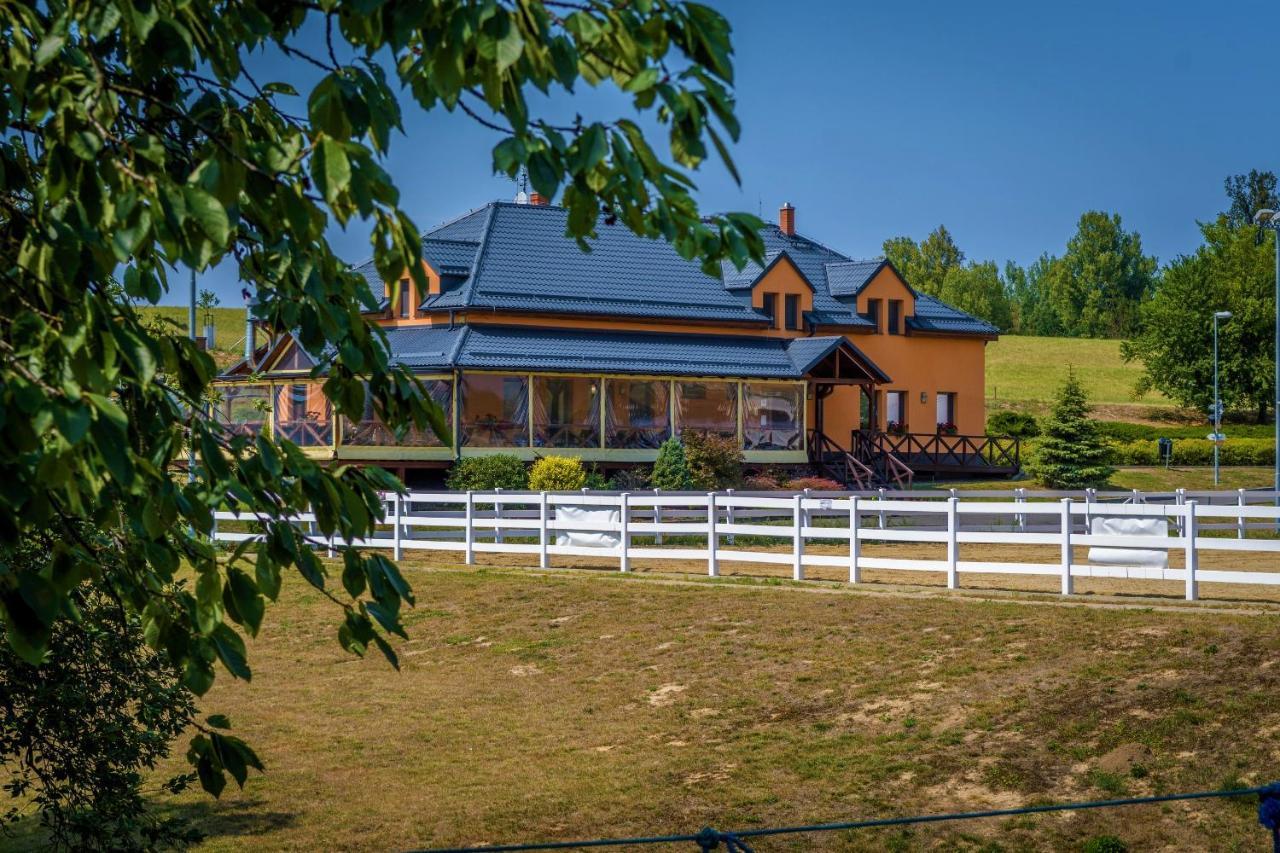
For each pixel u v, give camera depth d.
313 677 19.31
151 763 9.70
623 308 44.53
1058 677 15.39
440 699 17.86
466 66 3.65
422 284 3.91
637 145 3.60
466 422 39.31
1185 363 83.62
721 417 43.62
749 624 19.23
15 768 14.66
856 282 50.78
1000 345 111.44
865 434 47.00
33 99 3.71
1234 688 14.22
